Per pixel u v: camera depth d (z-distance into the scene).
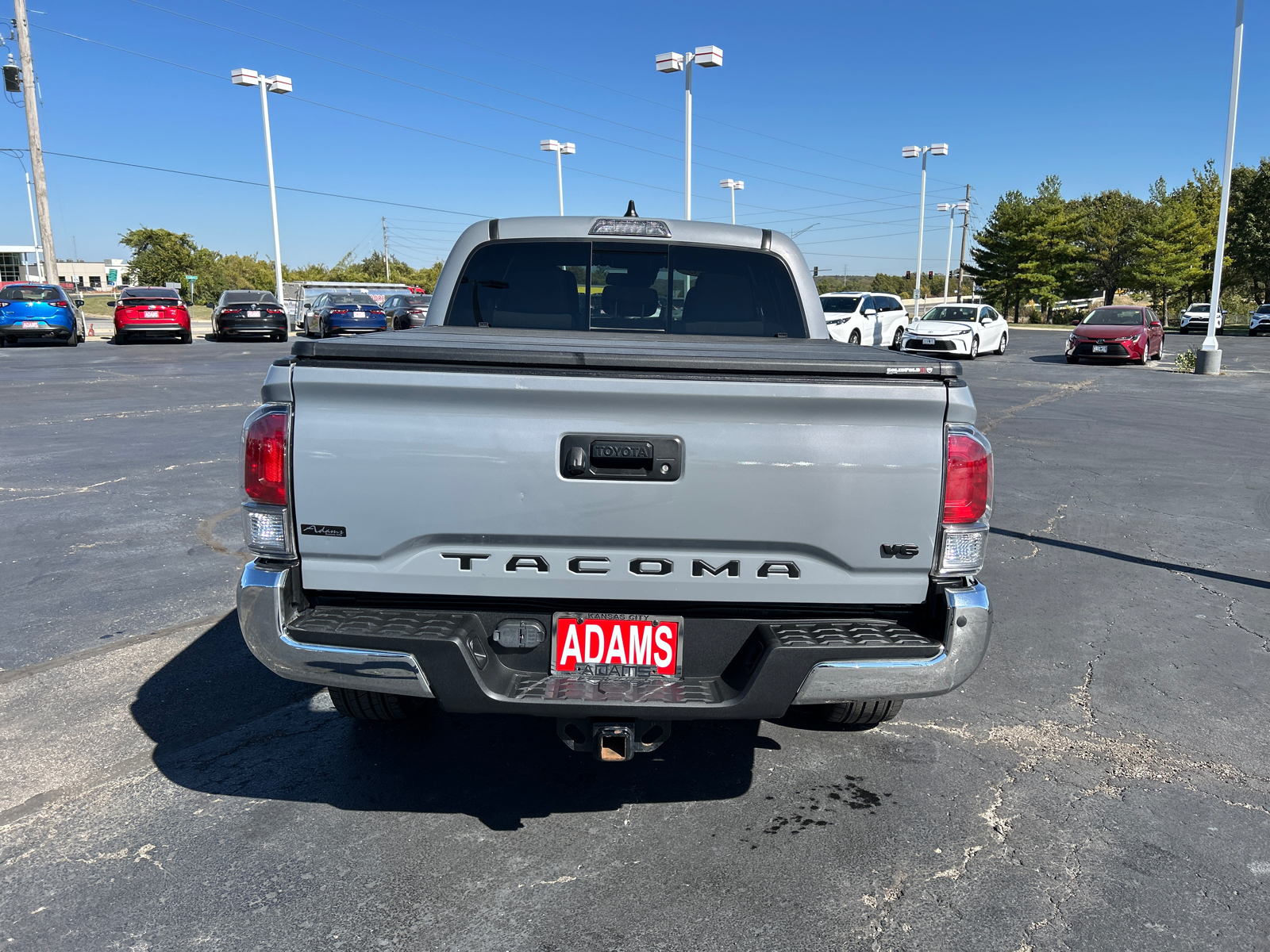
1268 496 8.20
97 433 10.61
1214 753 3.53
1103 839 2.93
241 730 3.61
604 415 2.42
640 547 2.50
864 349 3.21
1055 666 4.36
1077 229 61.62
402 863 2.74
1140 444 10.97
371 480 2.46
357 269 97.56
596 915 2.51
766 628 2.57
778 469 2.46
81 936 2.38
